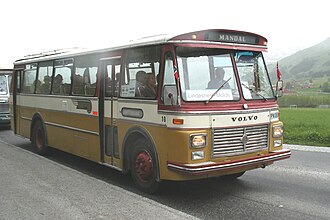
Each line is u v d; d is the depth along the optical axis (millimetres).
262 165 6645
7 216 5406
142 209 5703
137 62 6910
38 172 8195
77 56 8977
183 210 5938
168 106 6078
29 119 11594
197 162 5891
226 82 6441
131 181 7824
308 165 9164
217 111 6090
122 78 7309
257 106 6652
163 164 6262
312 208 5965
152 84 6508
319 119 21344
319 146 12484
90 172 8680
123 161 7277
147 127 6578
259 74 7043
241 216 5629
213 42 6352
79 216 5391
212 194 6797
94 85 8219
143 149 6785
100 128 8008
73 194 6484
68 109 9312
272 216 5613
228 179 7809
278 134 6992
